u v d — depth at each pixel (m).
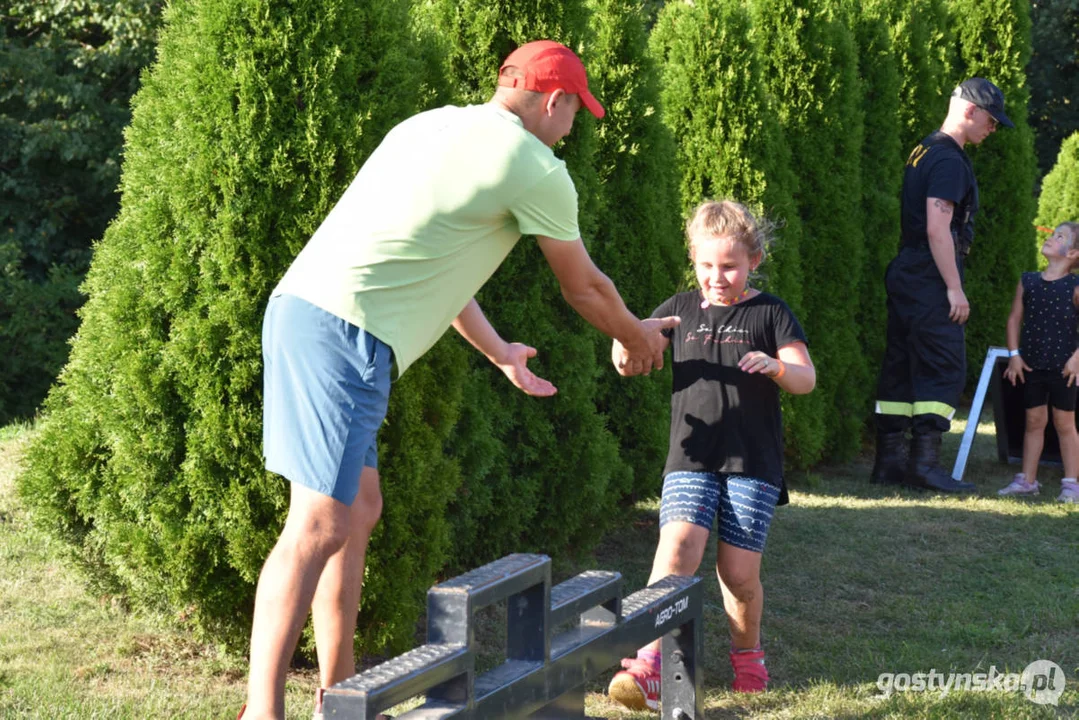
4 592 4.23
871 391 8.43
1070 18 21.39
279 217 3.35
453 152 2.56
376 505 2.92
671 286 5.86
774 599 4.64
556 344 4.70
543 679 2.47
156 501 3.46
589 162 4.76
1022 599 4.62
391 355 2.60
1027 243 10.18
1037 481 7.19
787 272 6.70
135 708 3.21
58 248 14.41
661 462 5.70
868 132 8.28
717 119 6.52
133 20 14.05
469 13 4.56
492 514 4.57
